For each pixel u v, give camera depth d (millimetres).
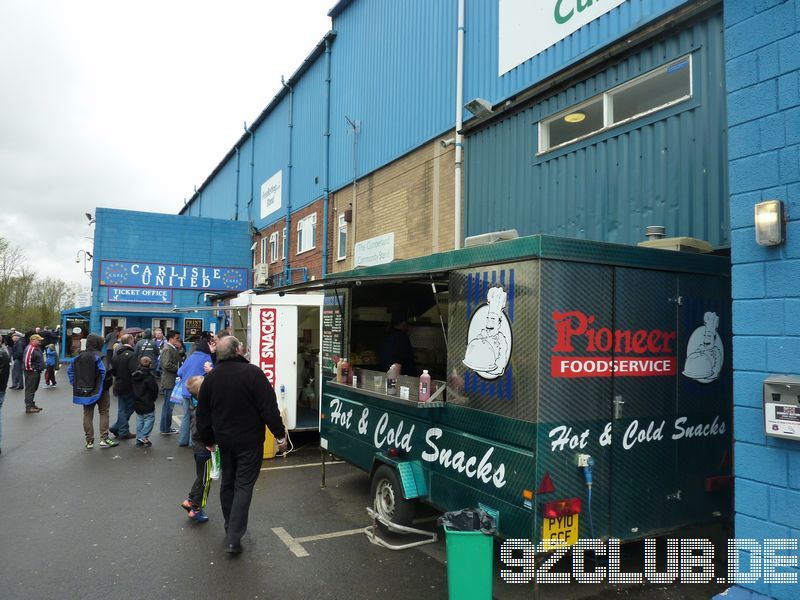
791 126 3408
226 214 27375
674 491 4406
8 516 5691
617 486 4109
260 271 19219
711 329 4664
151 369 9094
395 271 5711
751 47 3645
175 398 8859
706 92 6133
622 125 7090
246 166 24219
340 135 15242
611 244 4152
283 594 4086
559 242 3906
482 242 4801
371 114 13539
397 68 12438
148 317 21125
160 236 21328
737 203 3678
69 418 11680
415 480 4984
